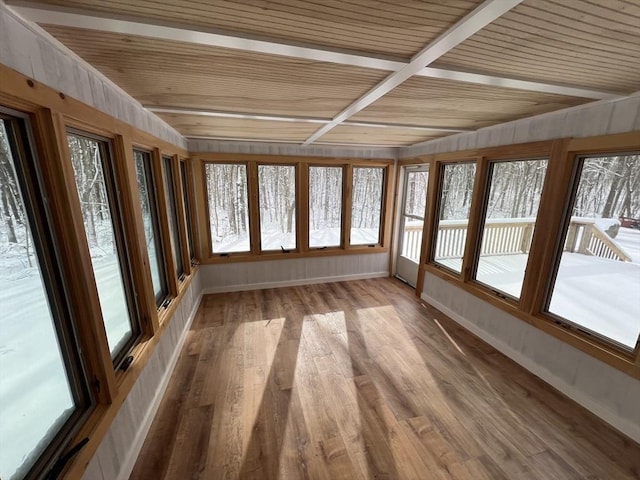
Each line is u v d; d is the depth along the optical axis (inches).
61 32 40.5
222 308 144.9
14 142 39.9
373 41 44.2
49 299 45.8
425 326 128.5
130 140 69.9
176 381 92.2
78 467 43.3
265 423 76.3
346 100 75.7
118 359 65.5
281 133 125.3
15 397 39.4
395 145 163.8
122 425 60.5
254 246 165.8
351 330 124.5
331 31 41.2
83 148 56.2
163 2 33.8
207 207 156.9
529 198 101.3
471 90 66.0
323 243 180.4
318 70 55.0
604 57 48.1
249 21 38.5
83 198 55.7
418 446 70.0
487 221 119.4
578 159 82.7
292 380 92.9
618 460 66.9
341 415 79.1
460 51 46.9
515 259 107.7
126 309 73.0
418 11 35.9
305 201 168.2
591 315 81.8
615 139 71.1
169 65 52.7
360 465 65.3
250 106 81.4
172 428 74.5
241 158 153.1
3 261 37.8
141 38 42.4
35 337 43.0
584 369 81.4
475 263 124.9
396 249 191.2
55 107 42.9
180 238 124.6
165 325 89.7
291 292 166.2
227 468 64.4
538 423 76.7
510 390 88.9
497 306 109.1
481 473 63.8
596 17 36.1
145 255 76.0
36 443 42.6
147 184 92.1
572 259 86.8
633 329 72.7
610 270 77.2
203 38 42.3
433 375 95.8
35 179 42.4
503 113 88.4
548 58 49.1
